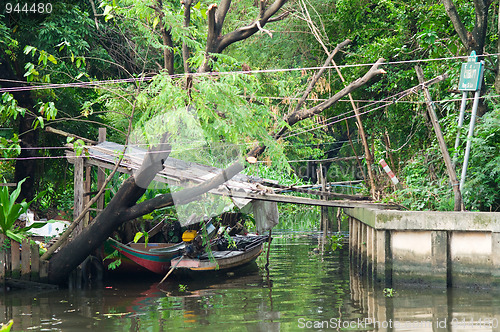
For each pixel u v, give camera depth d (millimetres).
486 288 10211
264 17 11234
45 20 14977
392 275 10758
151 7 10266
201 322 8289
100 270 12547
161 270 12578
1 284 11055
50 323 8289
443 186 11953
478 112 12570
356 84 11547
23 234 11367
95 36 17891
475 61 11562
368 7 20109
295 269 13883
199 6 10836
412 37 16312
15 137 11414
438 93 14828
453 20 12477
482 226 10172
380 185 16266
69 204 17078
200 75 9953
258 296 10375
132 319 8523
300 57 22609
